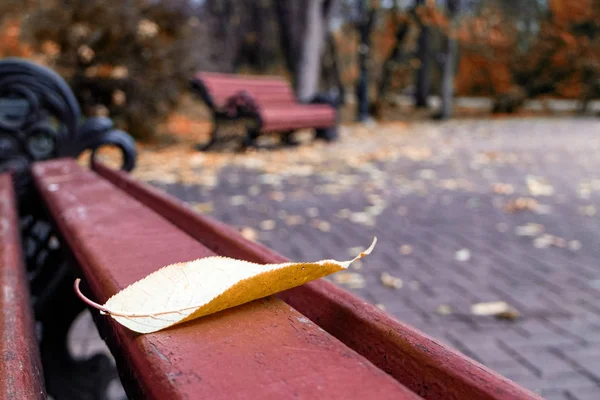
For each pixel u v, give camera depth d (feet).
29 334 2.26
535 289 11.84
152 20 35.83
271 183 24.16
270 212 18.54
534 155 34.37
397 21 64.54
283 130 35.88
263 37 100.07
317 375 1.45
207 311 1.74
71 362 6.14
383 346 1.78
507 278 12.50
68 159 7.40
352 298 2.08
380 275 12.58
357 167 29.17
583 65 76.28
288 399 1.33
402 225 17.07
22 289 2.78
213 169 27.86
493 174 27.22
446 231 16.42
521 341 9.46
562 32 78.07
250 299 1.85
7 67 7.38
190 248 2.78
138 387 1.62
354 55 113.91
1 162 7.38
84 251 2.78
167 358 1.55
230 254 2.90
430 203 20.38
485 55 78.95
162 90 36.22
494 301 11.14
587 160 32.07
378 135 48.11
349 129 53.83
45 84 7.52
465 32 67.46
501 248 14.80
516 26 87.35
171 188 22.70
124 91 34.71
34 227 6.85
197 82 33.91
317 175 26.50
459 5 63.67
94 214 3.68
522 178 26.08
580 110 79.05
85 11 32.71
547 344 9.38
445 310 10.67
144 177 25.04
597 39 77.10
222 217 17.72
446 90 67.51
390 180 25.23
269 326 1.76
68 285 5.94
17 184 6.97
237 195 21.40
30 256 6.61
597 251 14.61
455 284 12.09
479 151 36.45
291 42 50.70
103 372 6.32
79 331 9.71
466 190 23.00
